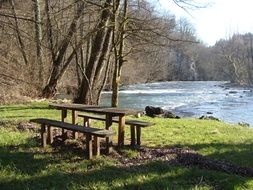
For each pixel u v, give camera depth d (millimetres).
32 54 29359
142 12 20062
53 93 29828
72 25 24016
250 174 8805
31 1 25109
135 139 11953
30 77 28500
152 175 8250
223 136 13695
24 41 28672
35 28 27031
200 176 8375
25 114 17719
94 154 9758
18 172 8320
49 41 28594
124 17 18234
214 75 124375
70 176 8148
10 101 24453
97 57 23375
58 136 11445
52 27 24062
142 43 19422
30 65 28828
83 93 23250
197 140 12609
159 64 73812
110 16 20109
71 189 7406
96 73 23609
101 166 8922
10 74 27156
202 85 87438
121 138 10750
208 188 7684
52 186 7586
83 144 10852
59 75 29750
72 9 23297
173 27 20422
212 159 9820
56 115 17734
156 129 14562
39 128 13383
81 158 9484
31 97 27844
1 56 27922
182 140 12516
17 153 9836
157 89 66562
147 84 82812
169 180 8062
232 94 56594
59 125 10250
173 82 103000
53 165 8898
